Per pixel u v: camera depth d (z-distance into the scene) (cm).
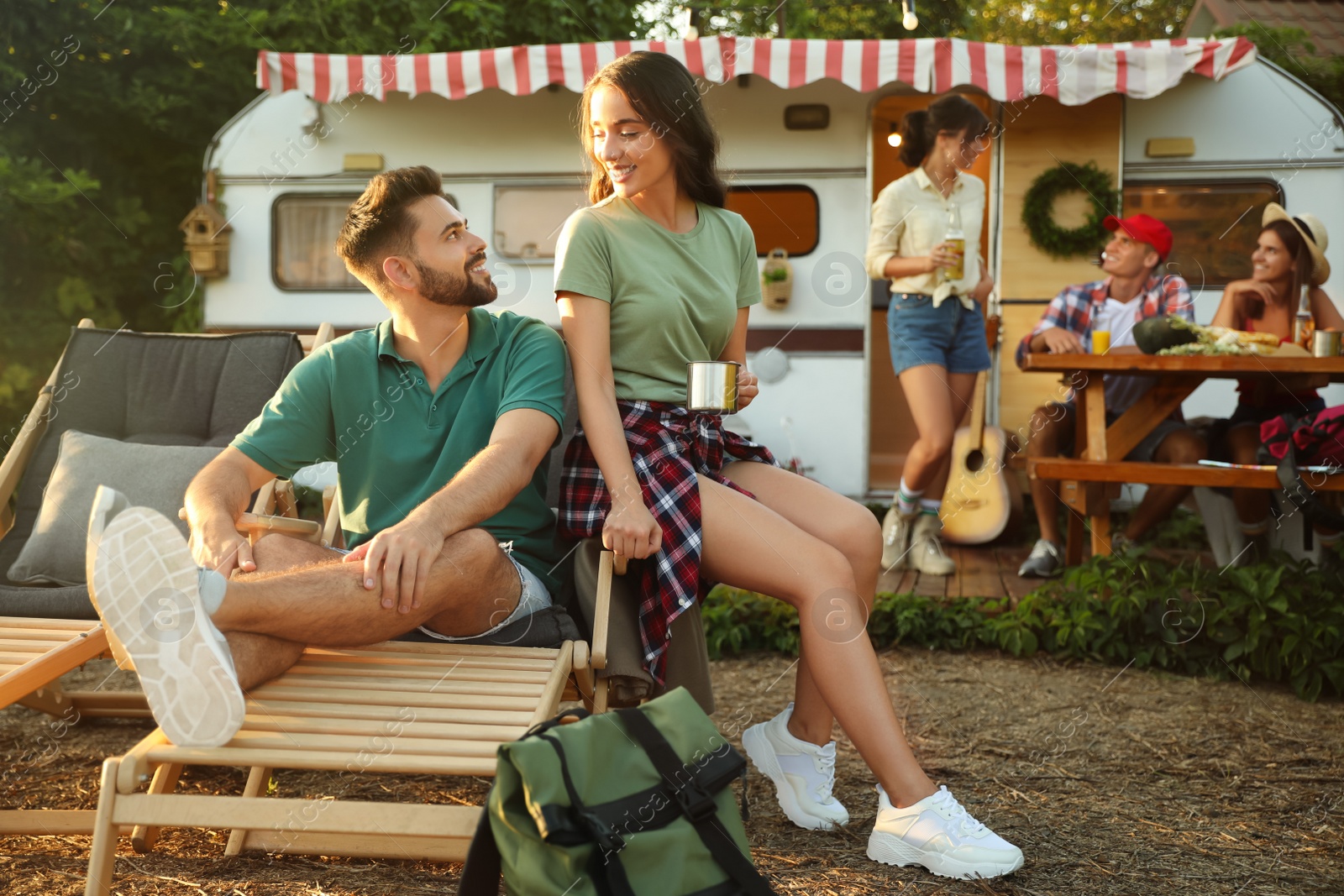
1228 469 410
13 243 766
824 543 214
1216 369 414
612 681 216
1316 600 373
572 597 234
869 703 210
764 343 616
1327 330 439
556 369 226
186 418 316
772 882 206
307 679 191
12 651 206
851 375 612
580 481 226
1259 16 776
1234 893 207
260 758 161
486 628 213
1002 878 210
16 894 197
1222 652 379
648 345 227
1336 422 398
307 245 627
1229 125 591
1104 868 217
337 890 202
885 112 729
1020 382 630
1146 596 392
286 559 201
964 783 269
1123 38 1020
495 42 863
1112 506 629
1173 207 603
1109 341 456
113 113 802
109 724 312
